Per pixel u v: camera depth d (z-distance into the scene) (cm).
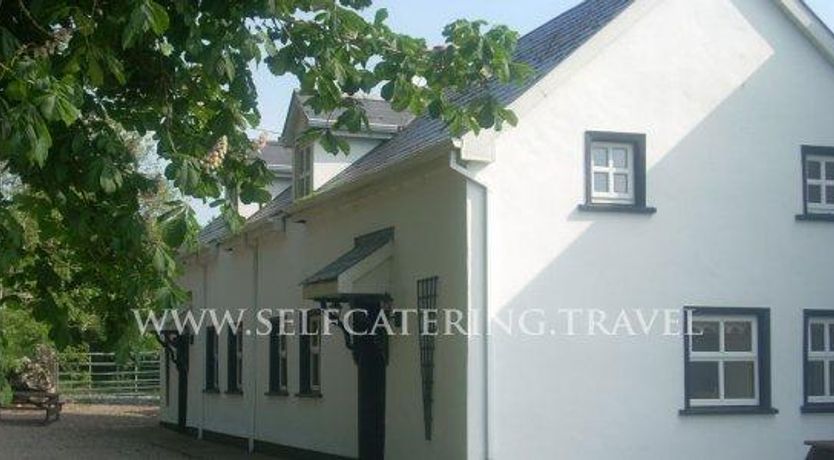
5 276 797
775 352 1541
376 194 1717
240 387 2405
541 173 1459
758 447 1517
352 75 957
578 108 1480
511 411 1423
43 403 2916
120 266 881
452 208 1474
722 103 1545
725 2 1557
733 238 1534
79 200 853
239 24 885
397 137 1983
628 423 1466
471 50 945
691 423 1491
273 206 2375
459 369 1436
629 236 1490
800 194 1571
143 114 916
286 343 2128
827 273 1576
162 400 2955
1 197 832
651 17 1520
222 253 2547
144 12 739
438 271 1509
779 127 1570
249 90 932
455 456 1439
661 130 1516
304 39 932
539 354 1441
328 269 1722
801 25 1577
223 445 2394
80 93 764
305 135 985
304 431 2002
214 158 918
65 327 880
